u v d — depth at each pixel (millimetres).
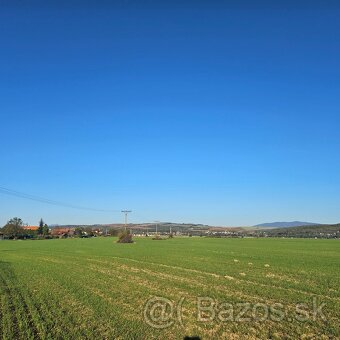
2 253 84312
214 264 55469
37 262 61625
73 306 26031
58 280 39500
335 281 37562
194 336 18844
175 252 82312
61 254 79562
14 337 19250
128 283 37062
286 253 77812
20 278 41312
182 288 33625
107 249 95562
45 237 198750
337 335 18984
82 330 20047
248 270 47500
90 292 31719
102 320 22016
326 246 104562
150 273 45438
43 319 22516
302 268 49719
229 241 142750
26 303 27344
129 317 22734
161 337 18750
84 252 85062
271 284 35781
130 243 129250
